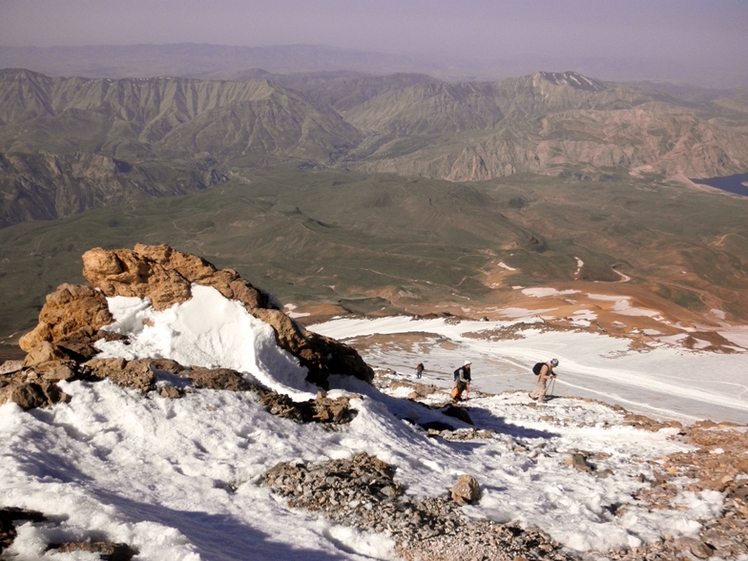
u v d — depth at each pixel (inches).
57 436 430.3
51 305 631.2
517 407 915.4
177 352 624.4
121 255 648.4
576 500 448.5
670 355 1806.1
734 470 525.0
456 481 469.7
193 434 464.8
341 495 414.9
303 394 610.2
